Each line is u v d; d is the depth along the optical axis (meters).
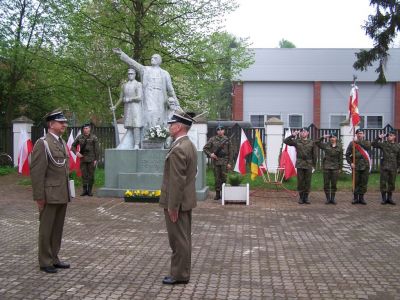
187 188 5.79
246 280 6.06
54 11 22.58
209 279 6.09
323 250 7.69
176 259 5.84
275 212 11.52
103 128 21.62
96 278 6.09
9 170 20.33
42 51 23.11
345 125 19.81
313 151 13.02
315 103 30.36
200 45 21.14
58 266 6.55
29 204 12.68
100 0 21.28
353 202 12.98
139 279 6.06
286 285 5.86
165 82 14.81
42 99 25.78
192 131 16.36
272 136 19.70
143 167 14.01
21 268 6.53
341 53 30.28
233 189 12.82
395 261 7.00
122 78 22.31
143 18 20.19
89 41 21.33
